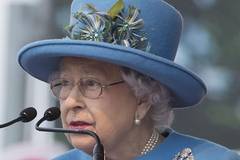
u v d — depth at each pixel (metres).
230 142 27.56
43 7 23.09
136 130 9.62
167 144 9.80
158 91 9.60
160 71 9.30
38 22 22.67
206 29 28.00
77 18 9.46
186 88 9.61
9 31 21.41
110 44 9.09
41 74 10.04
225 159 9.58
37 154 18.22
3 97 21.36
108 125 9.28
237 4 28.47
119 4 9.32
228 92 27.69
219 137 27.48
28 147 18.75
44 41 9.31
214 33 28.05
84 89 9.28
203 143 9.80
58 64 9.62
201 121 27.12
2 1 21.39
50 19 23.42
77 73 9.30
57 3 24.19
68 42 9.12
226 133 27.56
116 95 9.32
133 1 9.55
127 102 9.41
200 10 27.86
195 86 9.66
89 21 9.39
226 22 28.38
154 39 9.59
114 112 9.31
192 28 27.92
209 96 27.52
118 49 9.09
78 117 9.25
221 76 27.77
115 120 9.33
